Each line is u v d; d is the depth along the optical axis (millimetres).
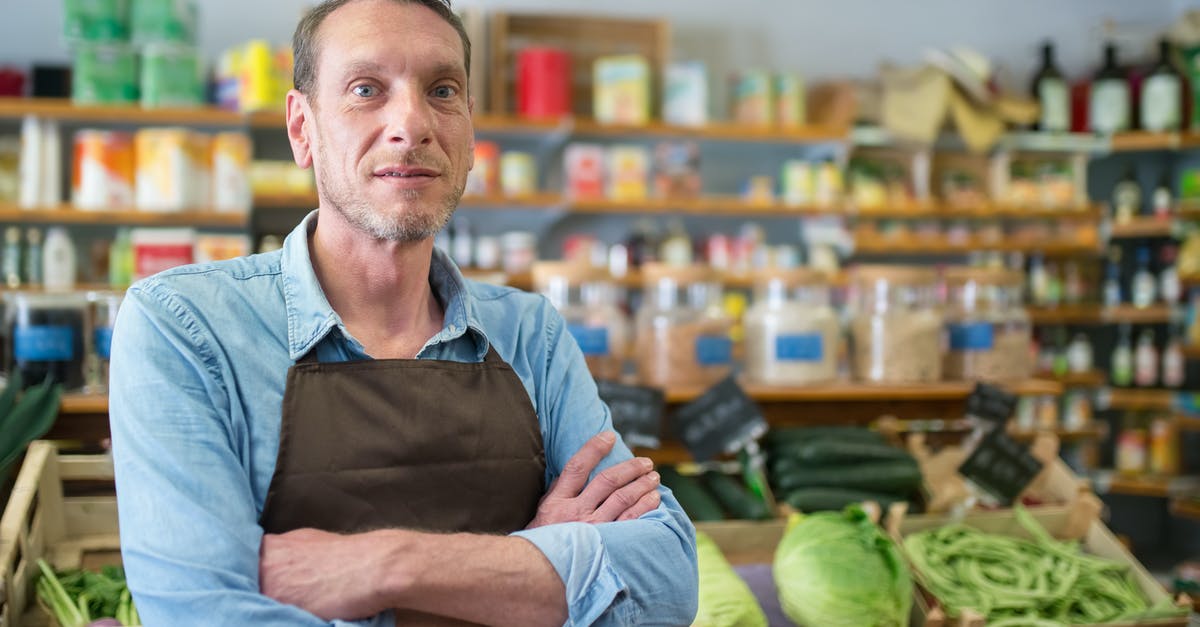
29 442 1931
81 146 4332
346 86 1296
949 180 5555
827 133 5207
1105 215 5523
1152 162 5984
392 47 1287
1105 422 5938
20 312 2344
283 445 1253
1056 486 2668
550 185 5406
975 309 3365
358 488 1267
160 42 4445
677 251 5180
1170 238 5652
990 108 5270
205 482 1176
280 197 4551
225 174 4391
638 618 1271
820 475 2500
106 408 2309
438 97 1330
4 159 4473
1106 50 5594
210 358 1265
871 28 5809
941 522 2445
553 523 1353
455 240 4902
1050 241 5473
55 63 4840
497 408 1381
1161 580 5172
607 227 5453
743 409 2531
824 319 3111
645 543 1292
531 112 4953
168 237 4102
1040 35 5945
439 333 1418
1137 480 5414
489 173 4844
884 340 3152
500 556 1195
